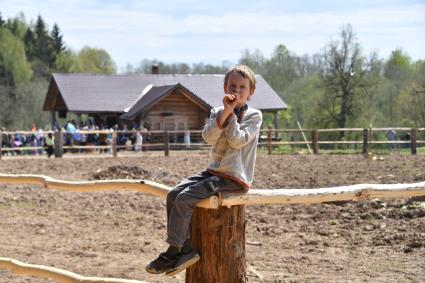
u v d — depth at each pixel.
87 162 27.09
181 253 4.66
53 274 6.50
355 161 25.52
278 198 4.79
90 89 51.41
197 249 4.78
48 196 16.70
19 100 82.56
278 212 13.65
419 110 60.97
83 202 15.75
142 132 31.81
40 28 120.00
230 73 4.62
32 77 99.69
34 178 6.75
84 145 36.09
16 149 31.47
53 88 52.94
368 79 59.91
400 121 62.41
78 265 9.76
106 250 10.87
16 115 80.38
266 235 11.68
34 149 32.03
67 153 35.38
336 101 60.50
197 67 101.31
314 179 18.86
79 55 125.75
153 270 4.62
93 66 124.06
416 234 11.03
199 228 4.76
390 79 82.06
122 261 10.05
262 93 53.06
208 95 53.19
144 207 14.92
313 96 63.56
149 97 48.28
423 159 25.61
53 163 26.78
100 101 50.38
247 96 4.61
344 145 52.59
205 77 55.34
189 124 47.62
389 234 11.26
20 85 84.69
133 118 45.94
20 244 11.39
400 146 40.88
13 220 13.70
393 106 66.19
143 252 10.73
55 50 119.81
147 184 5.62
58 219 13.81
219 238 4.71
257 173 21.17
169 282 8.77
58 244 11.36
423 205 13.12
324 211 13.44
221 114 4.48
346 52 58.94
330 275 8.88
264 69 92.19
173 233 4.53
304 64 92.75
